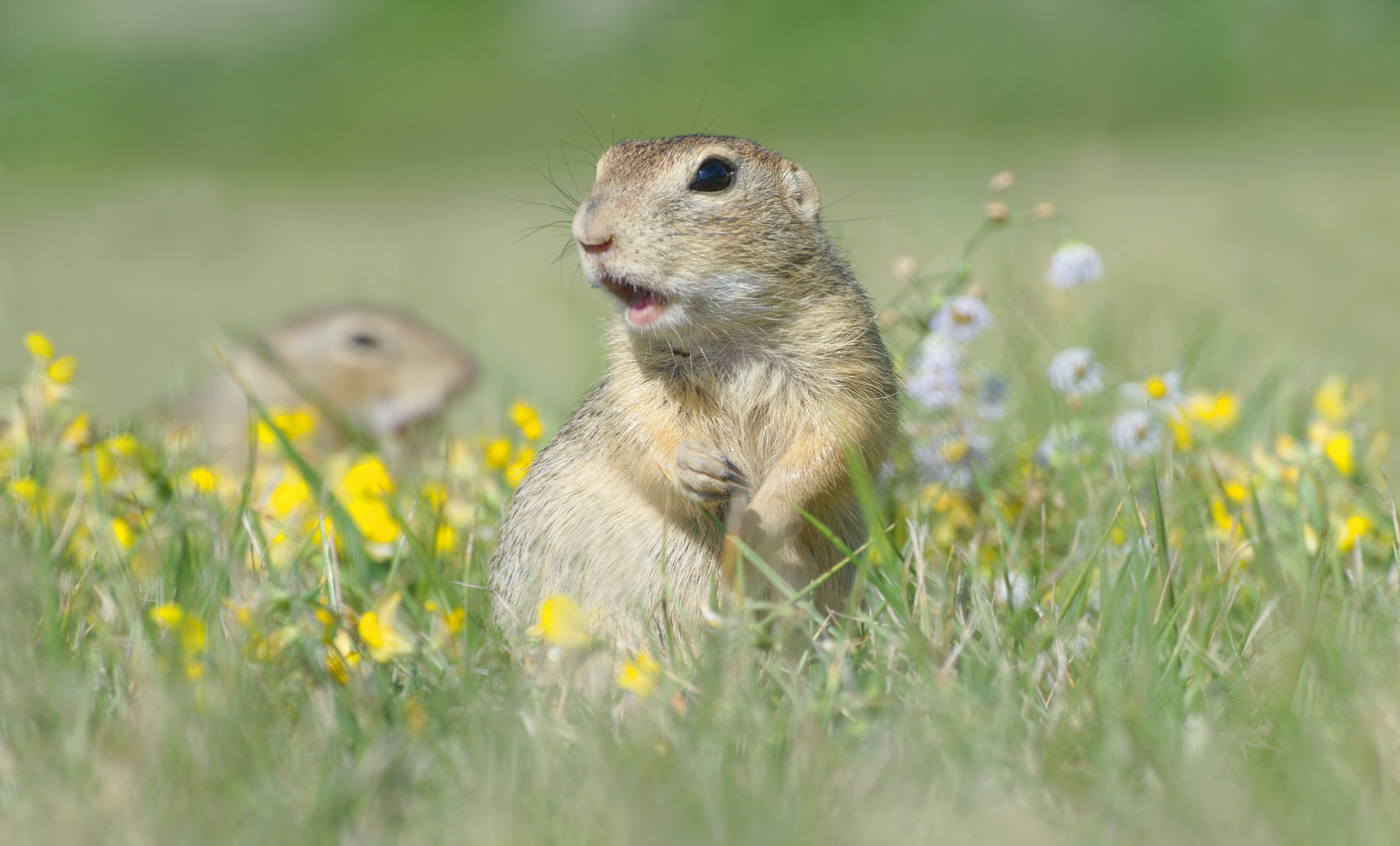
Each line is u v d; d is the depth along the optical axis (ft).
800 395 28.58
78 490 31.71
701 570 27.61
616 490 28.14
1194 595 24.18
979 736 19.26
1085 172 105.81
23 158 187.11
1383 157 130.00
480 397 54.19
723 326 28.02
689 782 17.95
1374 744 18.22
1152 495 30.19
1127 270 72.95
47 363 35.01
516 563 29.25
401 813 18.48
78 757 18.66
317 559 28.96
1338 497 31.71
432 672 23.49
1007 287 50.85
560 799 18.13
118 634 24.26
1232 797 17.15
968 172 125.18
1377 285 73.61
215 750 18.69
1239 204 101.60
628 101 193.77
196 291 96.94
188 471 35.53
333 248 115.44
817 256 28.91
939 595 26.84
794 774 18.44
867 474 28.58
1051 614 24.32
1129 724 18.71
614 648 23.54
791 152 158.71
